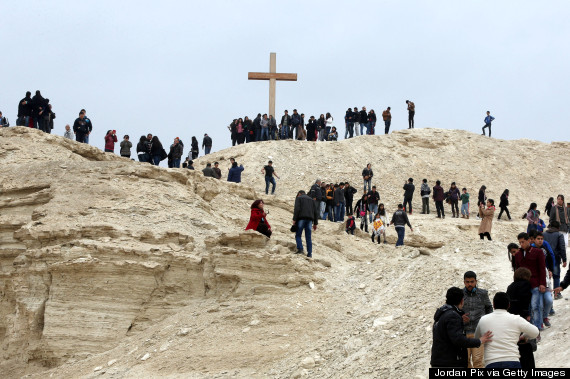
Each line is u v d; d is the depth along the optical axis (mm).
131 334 16453
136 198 19281
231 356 14219
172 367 14352
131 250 16859
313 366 13312
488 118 41969
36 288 17109
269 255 16531
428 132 40719
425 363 11906
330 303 15664
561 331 11992
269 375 13414
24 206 19578
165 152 28000
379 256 17938
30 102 26594
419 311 14242
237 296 16359
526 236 11977
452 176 36906
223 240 17203
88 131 27516
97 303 16578
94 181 19719
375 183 35000
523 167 38781
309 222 17734
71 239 17453
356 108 40125
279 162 35281
